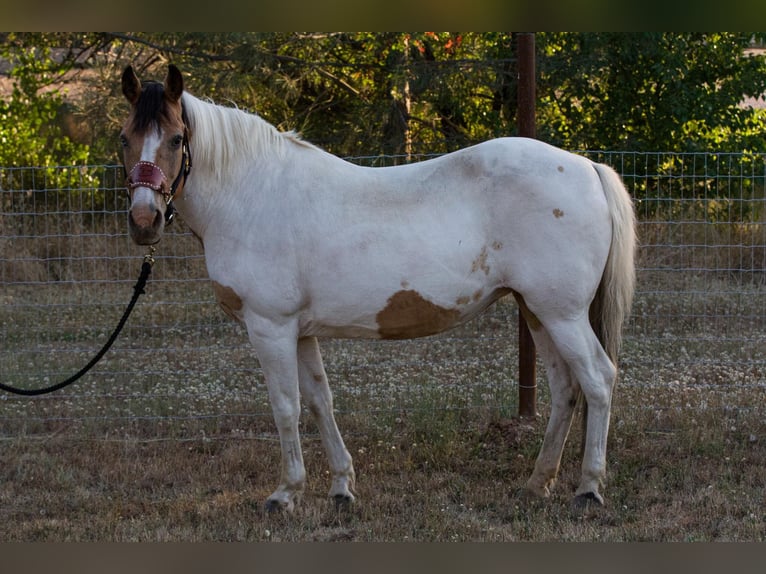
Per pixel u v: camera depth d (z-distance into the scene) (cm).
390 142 1199
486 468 469
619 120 1202
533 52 506
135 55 1252
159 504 431
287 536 385
